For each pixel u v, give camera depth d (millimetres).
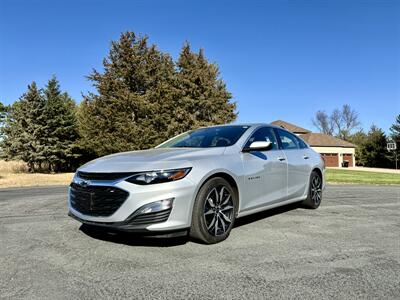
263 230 4660
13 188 12070
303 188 5891
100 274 3070
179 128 28688
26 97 26562
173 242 4039
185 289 2758
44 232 4586
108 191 3637
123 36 25656
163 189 3564
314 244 4000
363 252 3719
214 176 4031
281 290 2736
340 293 2686
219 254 3617
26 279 2965
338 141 52812
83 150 29094
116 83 25297
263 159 4871
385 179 19250
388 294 2676
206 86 32344
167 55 29828
